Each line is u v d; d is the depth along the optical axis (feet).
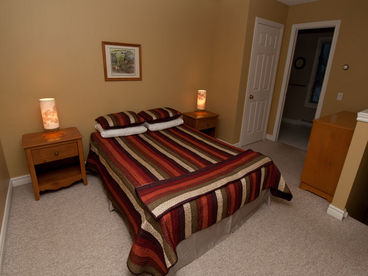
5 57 6.93
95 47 8.43
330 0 10.34
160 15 9.70
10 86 7.22
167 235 4.21
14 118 7.52
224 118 12.32
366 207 8.95
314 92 17.52
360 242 6.08
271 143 13.56
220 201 5.12
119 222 6.45
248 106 12.16
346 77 10.36
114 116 8.71
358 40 9.75
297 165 10.63
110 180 6.50
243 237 6.12
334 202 7.05
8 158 7.72
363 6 9.39
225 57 11.54
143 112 9.72
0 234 5.41
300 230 6.45
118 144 7.79
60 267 5.01
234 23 10.73
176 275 4.93
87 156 9.41
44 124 7.47
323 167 7.75
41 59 7.52
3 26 6.69
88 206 7.10
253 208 6.88
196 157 6.91
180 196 4.73
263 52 11.64
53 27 7.47
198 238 5.24
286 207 7.48
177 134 9.12
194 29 10.98
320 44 16.30
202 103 11.74
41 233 5.94
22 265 5.03
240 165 6.29
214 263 5.29
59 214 6.69
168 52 10.48
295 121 18.80
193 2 10.49
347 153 6.56
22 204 7.06
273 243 5.94
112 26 8.61
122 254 5.40
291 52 12.29
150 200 4.57
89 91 8.75
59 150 7.26
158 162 6.49
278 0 11.00
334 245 5.95
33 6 6.98
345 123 7.50
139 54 9.58
